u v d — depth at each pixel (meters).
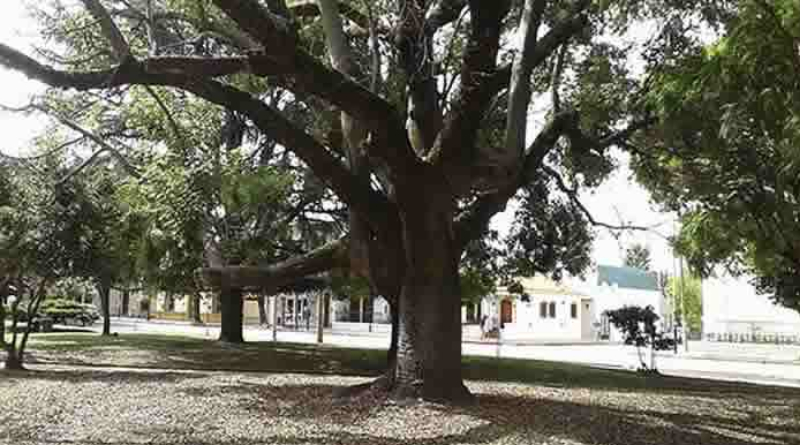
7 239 14.63
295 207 18.78
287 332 49.44
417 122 11.35
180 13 11.81
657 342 23.33
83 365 17.64
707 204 7.16
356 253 11.43
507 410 10.49
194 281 15.99
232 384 13.58
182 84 9.38
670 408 11.95
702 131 6.18
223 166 12.38
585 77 13.81
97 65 11.77
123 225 14.07
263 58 8.80
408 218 10.45
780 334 41.19
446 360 10.66
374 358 21.78
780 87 5.06
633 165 14.27
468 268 21.05
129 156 15.59
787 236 6.54
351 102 9.20
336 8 11.09
